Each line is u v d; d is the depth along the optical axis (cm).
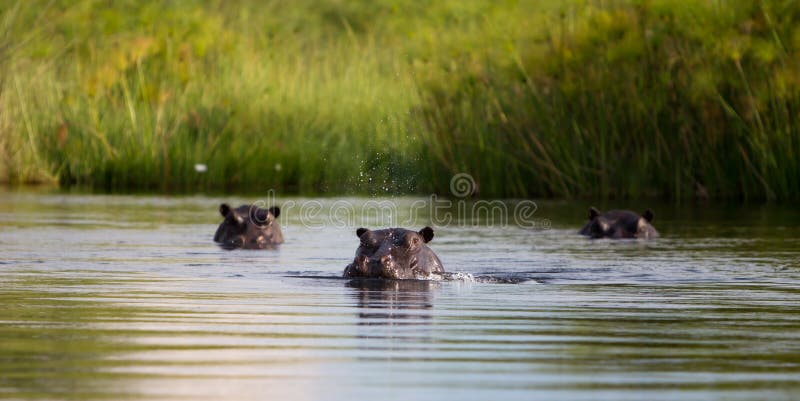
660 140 9706
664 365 2539
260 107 11231
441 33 11144
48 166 11006
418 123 10338
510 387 2288
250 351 2664
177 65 11256
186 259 5100
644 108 9644
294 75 11750
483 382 2334
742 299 3781
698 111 9575
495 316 3297
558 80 9881
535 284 4194
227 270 4622
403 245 4316
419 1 13012
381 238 4372
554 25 10300
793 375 2431
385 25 14262
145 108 10906
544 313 3378
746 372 2464
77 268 4644
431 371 2444
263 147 11000
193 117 10988
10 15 10881
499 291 3941
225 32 11994
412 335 2922
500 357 2619
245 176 10925
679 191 9525
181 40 11544
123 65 10900
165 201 9094
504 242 6191
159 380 2316
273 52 12212
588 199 9631
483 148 10056
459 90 10162
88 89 10812
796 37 8919
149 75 11231
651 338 2919
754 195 9481
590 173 9856
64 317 3200
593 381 2355
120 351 2644
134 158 10762
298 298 3669
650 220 6638
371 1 15550
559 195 9912
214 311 3347
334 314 3297
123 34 11975
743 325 3172
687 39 9419
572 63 9725
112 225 6938
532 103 9969
